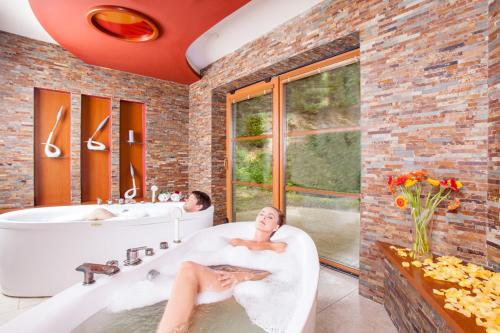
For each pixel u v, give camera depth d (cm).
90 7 221
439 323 110
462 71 152
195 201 265
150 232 228
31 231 194
